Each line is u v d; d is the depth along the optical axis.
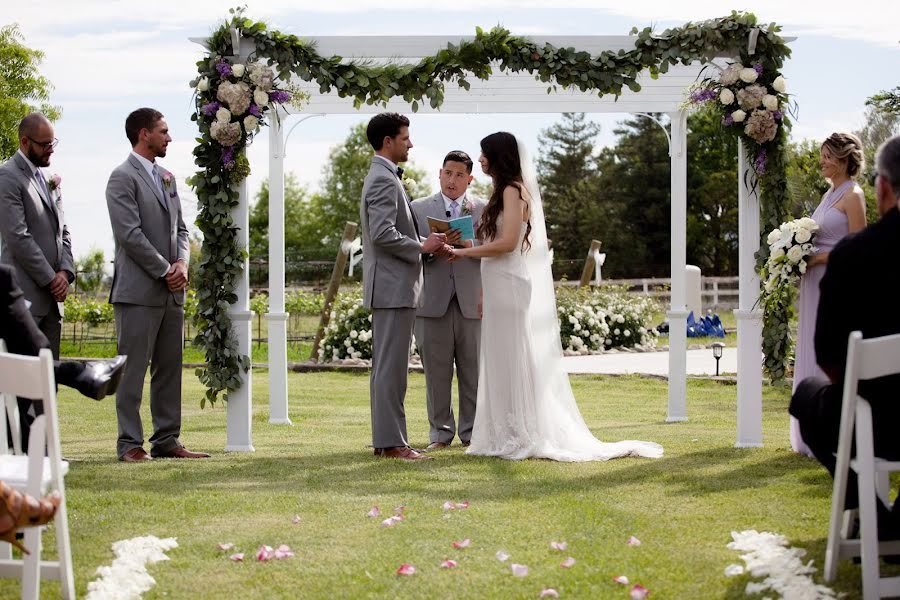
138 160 6.23
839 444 3.26
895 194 3.27
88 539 4.11
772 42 6.59
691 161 50.94
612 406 10.32
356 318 14.92
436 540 4.07
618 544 3.96
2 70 25.91
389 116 6.29
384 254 6.27
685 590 3.38
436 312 6.92
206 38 6.56
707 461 6.02
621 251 50.72
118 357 4.00
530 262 6.45
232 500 4.87
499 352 6.34
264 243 57.31
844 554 3.37
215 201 6.60
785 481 5.25
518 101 8.91
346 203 60.62
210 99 6.59
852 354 3.12
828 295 3.34
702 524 4.27
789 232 6.04
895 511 3.40
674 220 9.08
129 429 6.21
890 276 3.24
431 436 7.07
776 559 3.60
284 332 9.05
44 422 3.17
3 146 25.83
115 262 6.18
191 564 3.76
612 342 17.77
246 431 6.78
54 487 3.20
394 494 5.01
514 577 3.55
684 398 9.04
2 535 2.90
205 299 6.63
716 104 6.68
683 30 6.61
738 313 6.71
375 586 3.47
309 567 3.71
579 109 8.98
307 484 5.30
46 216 6.11
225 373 6.66
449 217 7.20
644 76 8.37
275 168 9.08
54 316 6.11
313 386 12.42
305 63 6.55
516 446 6.27
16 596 3.48
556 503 4.74
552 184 58.16
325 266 41.69
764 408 9.73
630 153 51.81
